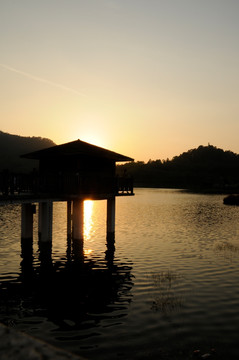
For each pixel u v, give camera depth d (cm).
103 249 2180
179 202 7481
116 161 2862
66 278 1512
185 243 2395
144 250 2145
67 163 2391
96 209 6197
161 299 1206
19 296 1257
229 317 1033
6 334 203
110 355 793
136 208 5719
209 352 805
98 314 1067
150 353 802
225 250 2138
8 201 1836
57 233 2831
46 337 898
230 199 6781
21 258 1902
